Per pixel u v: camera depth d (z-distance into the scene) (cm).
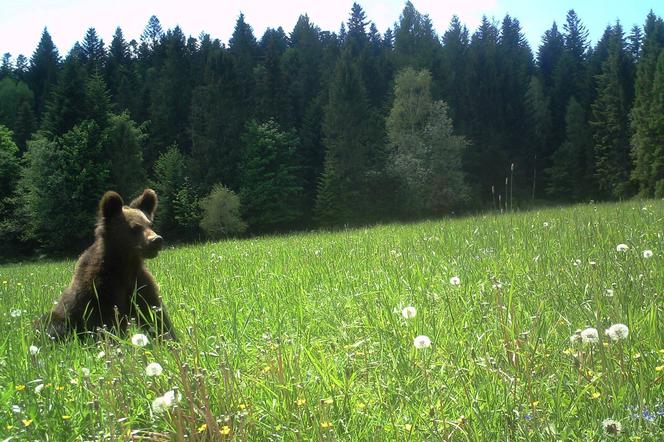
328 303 618
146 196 736
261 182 6812
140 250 627
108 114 6084
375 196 6612
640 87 6469
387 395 336
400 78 6506
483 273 661
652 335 380
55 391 355
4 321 625
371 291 634
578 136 7994
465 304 511
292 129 7650
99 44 11500
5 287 1034
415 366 367
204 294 736
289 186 7069
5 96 9050
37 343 505
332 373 374
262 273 923
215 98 7044
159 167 6694
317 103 8012
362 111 6800
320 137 7844
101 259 628
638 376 305
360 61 9169
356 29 11931
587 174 7888
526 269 655
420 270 714
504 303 492
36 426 319
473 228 1365
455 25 10644
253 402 339
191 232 6262
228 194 5894
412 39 9844
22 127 7812
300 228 7150
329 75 9000
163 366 368
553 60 11219
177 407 277
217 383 351
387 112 8106
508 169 8400
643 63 6500
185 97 8225
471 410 296
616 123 7362
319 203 6781
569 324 414
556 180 8200
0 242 5647
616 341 330
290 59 10112
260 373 389
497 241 965
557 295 498
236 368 396
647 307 434
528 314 452
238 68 8719
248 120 7362
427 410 309
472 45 10038
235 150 6988
